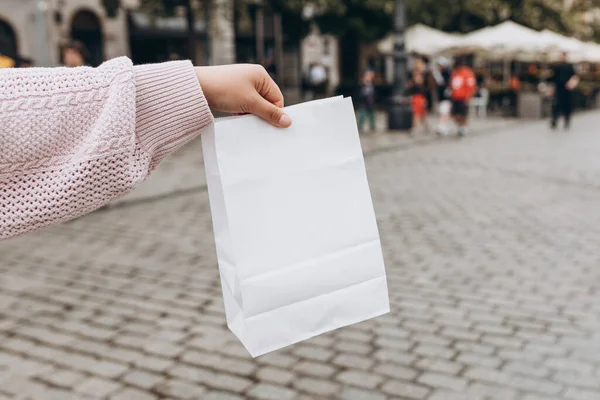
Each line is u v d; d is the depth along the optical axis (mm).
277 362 3307
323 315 1187
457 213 6719
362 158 1205
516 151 11938
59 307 4109
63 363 3309
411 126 15766
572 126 17703
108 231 6109
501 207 7008
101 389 3039
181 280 4637
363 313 1217
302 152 1159
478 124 18031
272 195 1139
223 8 17984
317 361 3311
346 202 1195
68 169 959
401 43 15289
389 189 8117
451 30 25719
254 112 1118
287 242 1150
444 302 4098
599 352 3328
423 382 3062
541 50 20797
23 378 3139
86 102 972
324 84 23234
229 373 3199
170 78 1047
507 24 20984
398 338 3566
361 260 1207
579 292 4238
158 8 17438
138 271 4855
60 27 19812
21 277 4734
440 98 22344
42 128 939
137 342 3566
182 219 6605
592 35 34406
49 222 967
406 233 5879
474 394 2936
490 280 4512
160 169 9945
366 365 3254
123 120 977
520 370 3156
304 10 20609
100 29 21188
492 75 27562
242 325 1152
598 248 5301
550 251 5227
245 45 24781
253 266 1128
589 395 2898
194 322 3857
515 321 3768
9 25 18938
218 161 1102
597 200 7363
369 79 15234
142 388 3051
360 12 21375
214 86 1092
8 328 3760
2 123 913
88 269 4914
